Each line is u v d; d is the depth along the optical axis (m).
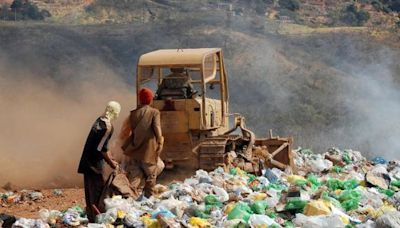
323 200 13.55
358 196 14.52
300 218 12.48
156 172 15.72
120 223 12.91
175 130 20.30
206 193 15.04
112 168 14.60
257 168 19.56
